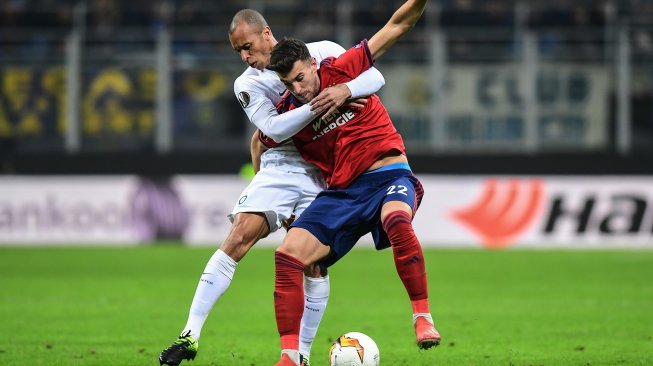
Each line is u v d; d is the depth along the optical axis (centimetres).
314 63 2158
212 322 3431
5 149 6581
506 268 5409
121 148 6569
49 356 2622
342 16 6675
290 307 2084
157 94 6488
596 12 6719
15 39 6512
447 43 6431
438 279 4903
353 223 2153
